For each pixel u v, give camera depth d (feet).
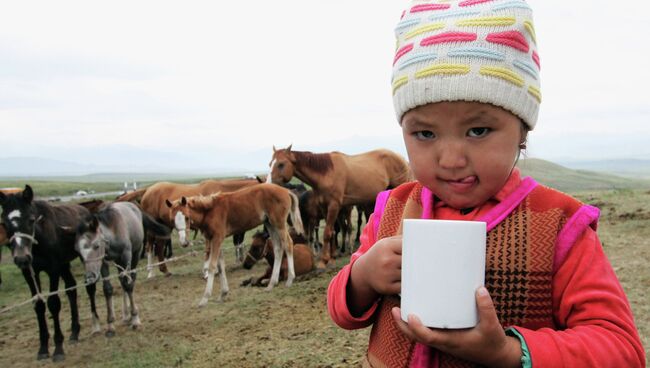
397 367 3.35
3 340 23.29
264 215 28.58
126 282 23.39
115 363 18.30
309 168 31.53
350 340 16.31
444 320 2.51
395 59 3.44
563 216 3.20
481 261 2.57
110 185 208.64
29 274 20.31
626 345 2.79
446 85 2.91
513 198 3.28
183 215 26.48
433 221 2.54
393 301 3.50
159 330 22.18
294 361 15.17
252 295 26.99
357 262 3.43
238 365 15.83
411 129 3.20
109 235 22.50
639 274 18.43
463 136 3.01
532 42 3.23
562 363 2.64
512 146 3.06
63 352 19.86
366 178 33.99
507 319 3.09
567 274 3.08
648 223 28.02
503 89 2.92
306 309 21.71
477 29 3.02
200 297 28.30
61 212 22.67
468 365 3.09
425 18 3.27
